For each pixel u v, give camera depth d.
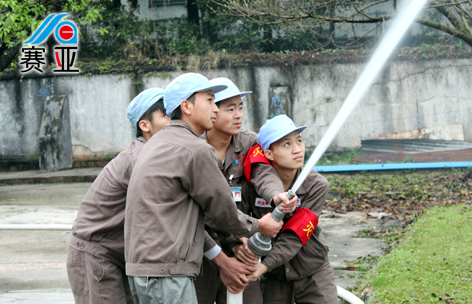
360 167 12.71
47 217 8.20
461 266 4.18
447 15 9.23
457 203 8.20
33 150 15.51
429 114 13.37
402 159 13.34
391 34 1.40
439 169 12.63
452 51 13.21
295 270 2.80
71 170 14.87
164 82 14.91
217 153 2.84
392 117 13.48
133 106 2.86
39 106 15.42
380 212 8.28
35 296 4.44
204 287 2.86
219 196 2.19
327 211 8.62
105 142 15.31
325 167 12.87
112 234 2.65
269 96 14.09
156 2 16.08
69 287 4.75
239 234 2.32
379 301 3.66
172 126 2.31
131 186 2.21
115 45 15.92
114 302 2.62
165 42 15.50
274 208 2.68
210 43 15.45
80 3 13.63
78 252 2.66
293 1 8.31
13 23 11.14
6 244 6.51
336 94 13.96
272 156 2.69
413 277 4.06
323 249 2.82
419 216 7.20
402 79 13.41
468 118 13.22
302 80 14.09
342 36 15.00
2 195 11.62
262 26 14.43
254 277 2.58
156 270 2.08
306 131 14.14
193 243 2.21
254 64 14.29
